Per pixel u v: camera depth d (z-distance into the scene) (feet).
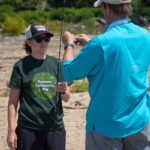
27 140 20.15
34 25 20.38
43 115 20.20
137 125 17.12
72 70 17.26
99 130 17.13
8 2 197.77
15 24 143.33
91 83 17.42
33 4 201.16
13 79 20.29
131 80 17.06
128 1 17.33
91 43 17.02
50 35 20.35
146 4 195.31
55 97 20.31
